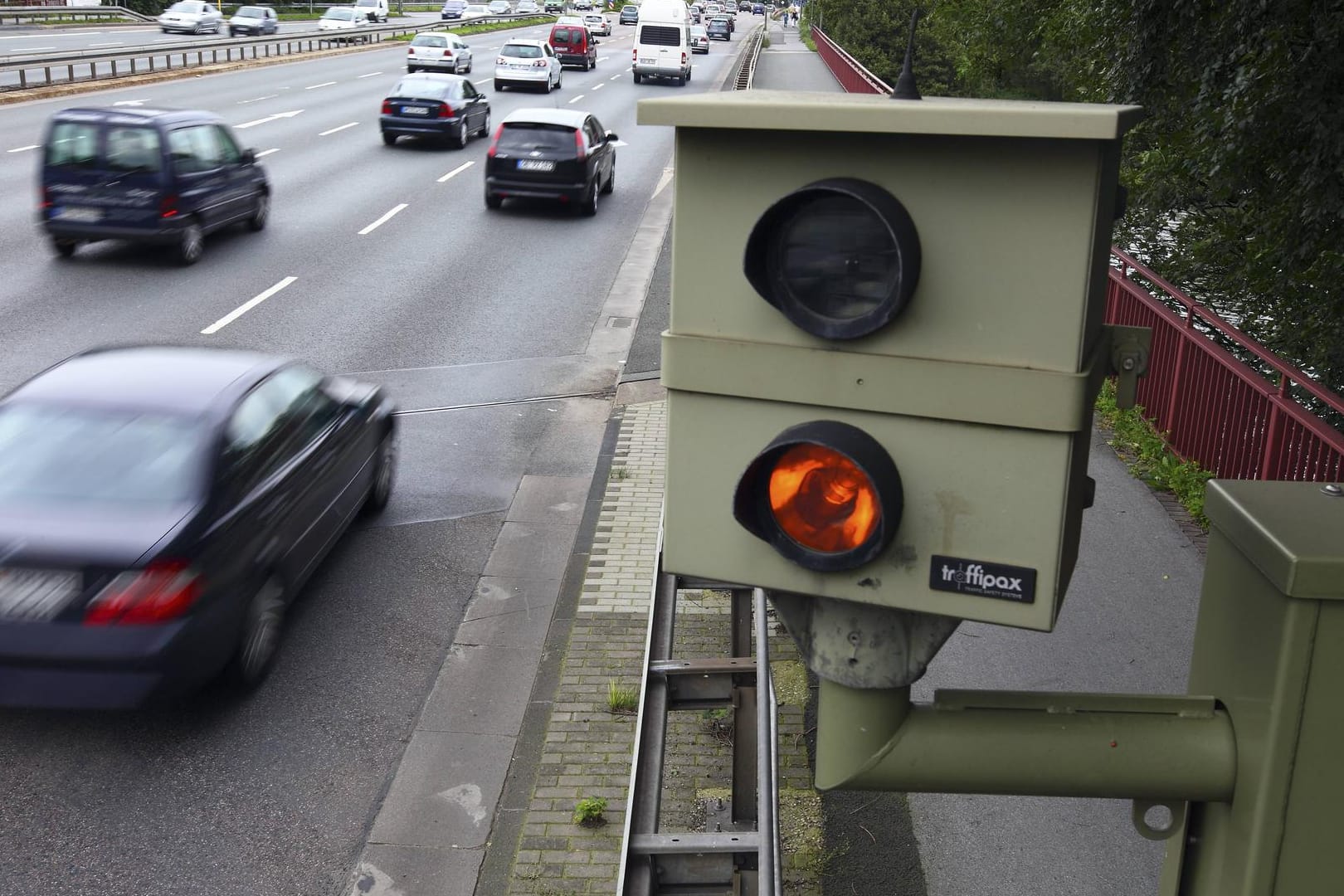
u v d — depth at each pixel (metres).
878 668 1.76
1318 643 1.73
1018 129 1.46
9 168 21.70
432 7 94.25
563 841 5.38
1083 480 1.73
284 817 5.55
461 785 5.84
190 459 6.13
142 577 5.60
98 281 15.44
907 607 1.65
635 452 10.48
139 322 13.80
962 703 1.85
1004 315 1.55
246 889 5.09
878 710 1.81
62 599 5.57
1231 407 8.43
